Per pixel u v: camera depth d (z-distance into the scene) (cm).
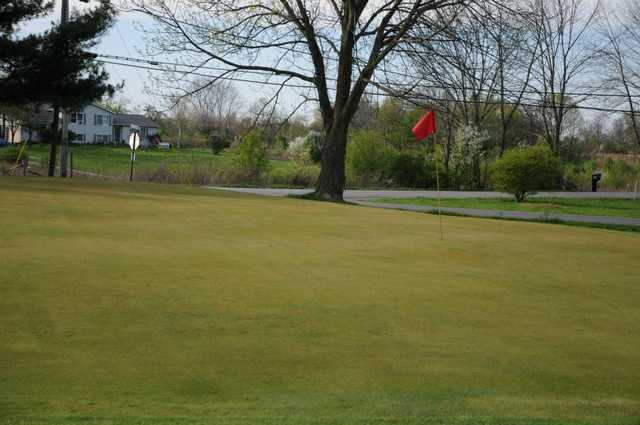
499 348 570
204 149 8844
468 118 5625
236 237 1091
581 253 1114
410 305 696
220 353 525
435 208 3109
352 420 405
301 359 520
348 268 876
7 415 396
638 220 2742
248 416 406
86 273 755
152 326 582
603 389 484
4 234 988
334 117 2988
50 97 2975
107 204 1445
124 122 10844
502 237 1282
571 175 5975
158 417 400
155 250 923
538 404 448
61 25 2961
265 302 675
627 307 733
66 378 461
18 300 638
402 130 5678
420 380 486
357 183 5281
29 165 4888
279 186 4509
